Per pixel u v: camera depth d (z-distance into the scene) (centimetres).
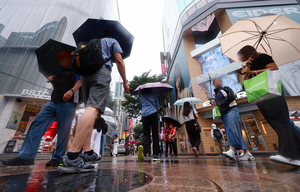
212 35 1312
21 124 921
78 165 111
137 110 1602
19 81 909
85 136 117
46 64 290
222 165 168
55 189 61
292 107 716
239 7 1116
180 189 60
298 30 228
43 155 606
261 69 170
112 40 162
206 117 1020
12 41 1041
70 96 200
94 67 131
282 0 1080
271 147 732
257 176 91
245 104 854
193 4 1357
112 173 107
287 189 59
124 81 160
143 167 153
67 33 1204
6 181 78
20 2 1235
